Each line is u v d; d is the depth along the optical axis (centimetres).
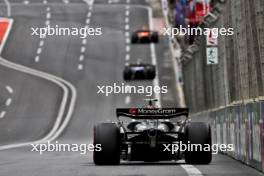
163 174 5825
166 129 7112
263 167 6019
